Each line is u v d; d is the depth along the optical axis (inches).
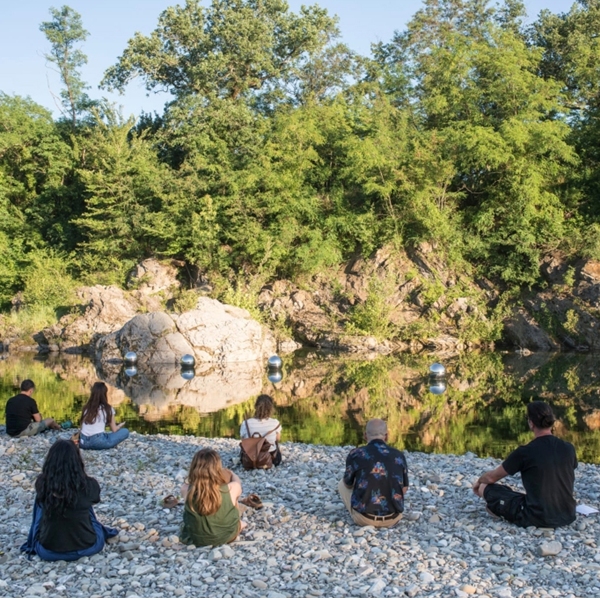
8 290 1528.1
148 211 1454.2
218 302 1106.1
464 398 740.0
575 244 1211.2
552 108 1325.0
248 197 1352.1
